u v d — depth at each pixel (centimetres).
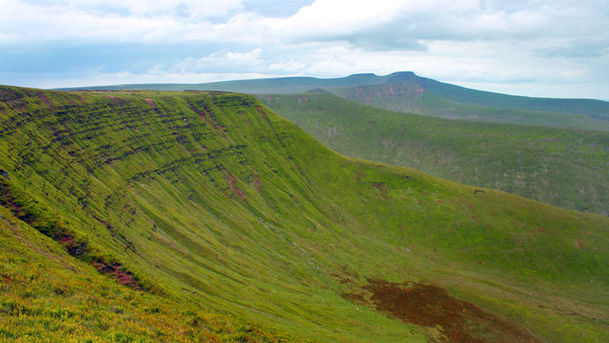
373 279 13688
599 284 14975
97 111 16000
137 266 7306
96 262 6266
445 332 10112
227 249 12438
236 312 6862
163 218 12106
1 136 10181
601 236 17450
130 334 2912
